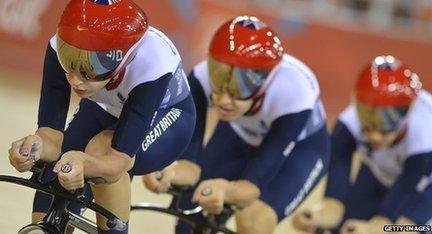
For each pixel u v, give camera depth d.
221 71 13.42
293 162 15.70
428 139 16.36
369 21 37.56
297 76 14.91
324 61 36.84
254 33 13.64
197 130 14.85
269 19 36.09
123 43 10.41
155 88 10.97
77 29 10.20
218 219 13.84
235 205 13.49
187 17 35.25
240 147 16.08
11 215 16.42
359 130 17.22
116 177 10.55
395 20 37.94
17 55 34.03
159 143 11.94
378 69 16.06
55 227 10.16
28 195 17.91
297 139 15.01
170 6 35.06
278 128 14.46
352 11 37.44
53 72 11.30
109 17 10.32
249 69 13.38
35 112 28.45
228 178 15.95
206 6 35.47
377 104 15.69
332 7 37.38
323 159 16.34
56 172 9.97
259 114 14.73
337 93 37.00
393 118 15.80
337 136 17.44
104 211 10.21
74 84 10.55
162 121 12.09
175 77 12.06
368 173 17.83
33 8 34.41
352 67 37.22
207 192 12.96
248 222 14.57
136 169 11.73
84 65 10.37
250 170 13.82
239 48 13.38
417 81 16.25
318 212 16.47
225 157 16.06
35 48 34.41
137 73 10.98
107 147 10.98
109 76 10.65
